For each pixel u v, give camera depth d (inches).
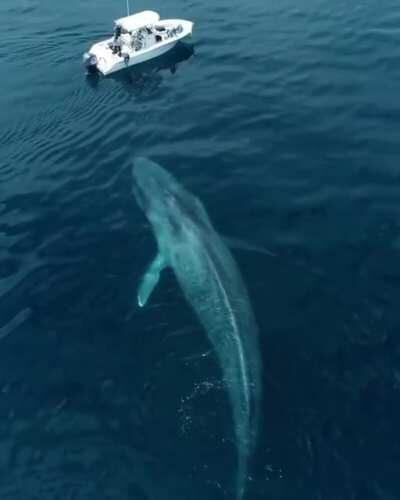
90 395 825.5
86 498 711.1
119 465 738.2
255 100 1523.1
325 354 847.7
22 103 1646.2
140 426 775.7
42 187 1274.6
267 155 1300.4
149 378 831.1
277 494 685.9
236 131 1402.6
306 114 1438.2
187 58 1801.2
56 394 835.4
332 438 740.0
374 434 744.3
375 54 1694.1
